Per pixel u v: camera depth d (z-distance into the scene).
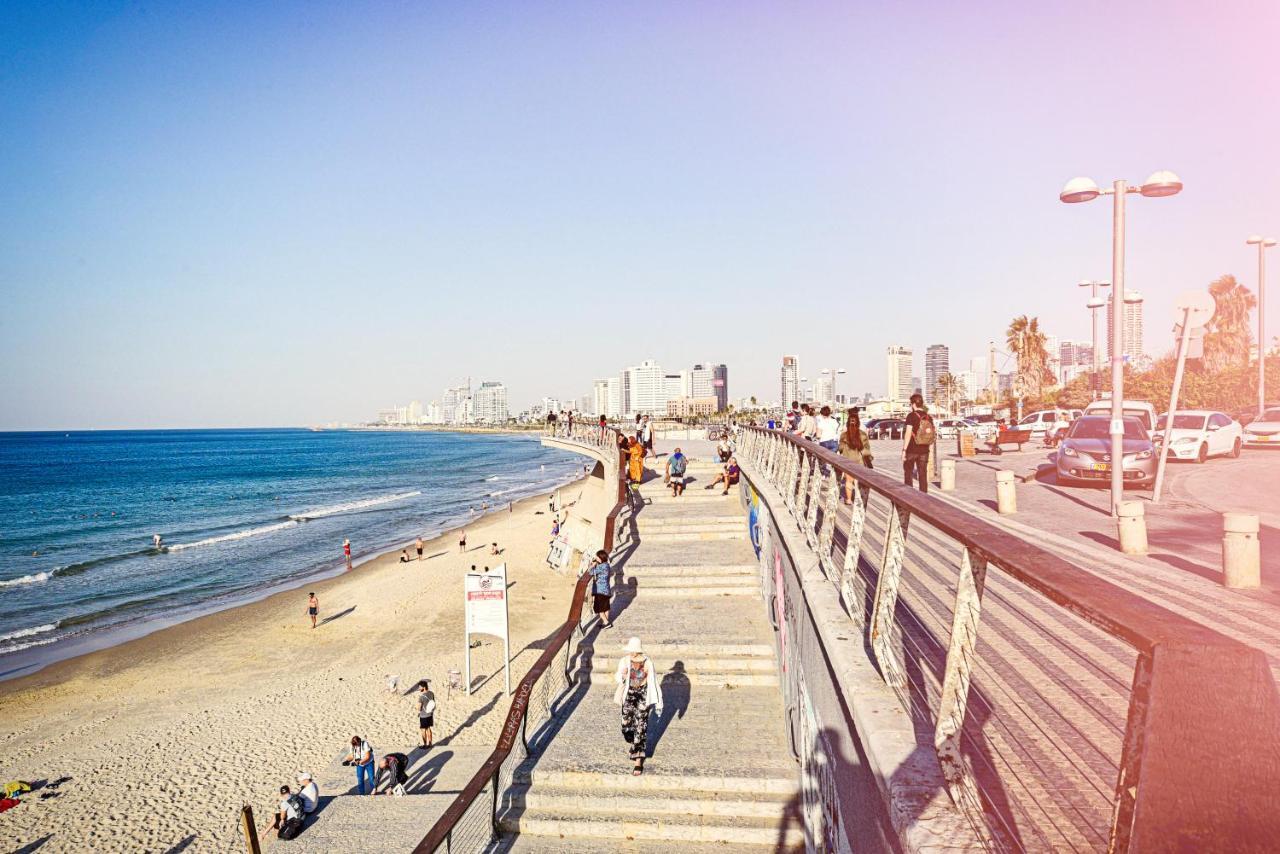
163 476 130.88
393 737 21.17
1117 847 1.33
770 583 14.08
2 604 39.31
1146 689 1.32
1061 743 3.40
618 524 21.03
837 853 5.09
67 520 74.12
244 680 26.55
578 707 12.94
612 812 10.19
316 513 76.62
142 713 23.81
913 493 3.67
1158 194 12.55
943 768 2.67
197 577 45.56
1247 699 1.15
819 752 6.15
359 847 14.43
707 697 13.13
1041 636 5.14
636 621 15.70
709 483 28.70
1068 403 61.25
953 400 99.81
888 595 3.89
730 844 9.65
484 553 47.44
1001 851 2.37
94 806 18.11
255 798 18.36
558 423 70.00
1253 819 1.08
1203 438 20.88
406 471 139.88
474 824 9.40
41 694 25.78
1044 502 13.87
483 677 25.45
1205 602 6.61
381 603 36.31
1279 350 47.81
